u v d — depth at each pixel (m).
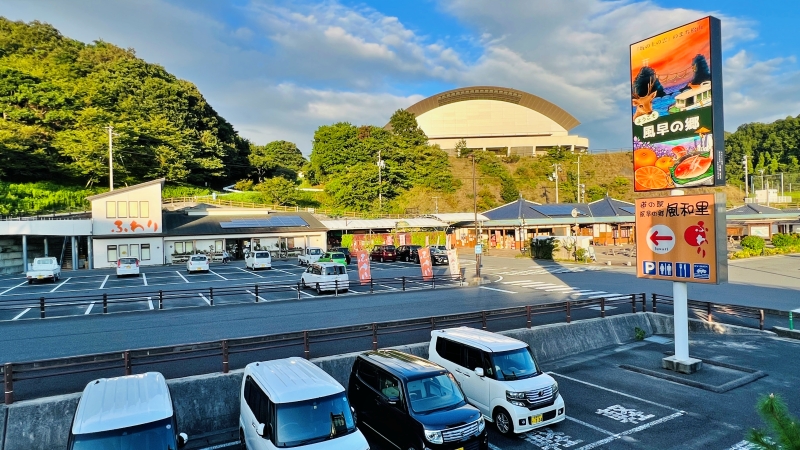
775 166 97.06
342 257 38.66
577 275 32.09
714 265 11.88
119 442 6.15
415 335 15.04
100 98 56.19
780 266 34.47
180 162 58.69
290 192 61.44
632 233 62.47
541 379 9.59
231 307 20.64
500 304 21.19
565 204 61.22
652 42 13.12
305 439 6.87
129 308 20.45
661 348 15.43
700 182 12.14
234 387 9.86
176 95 65.56
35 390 9.86
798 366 12.97
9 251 37.62
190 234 42.75
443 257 40.44
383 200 65.62
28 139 47.97
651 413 10.16
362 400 9.30
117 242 39.69
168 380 9.38
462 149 93.88
